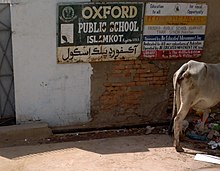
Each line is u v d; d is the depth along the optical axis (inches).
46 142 314.2
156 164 282.8
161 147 310.7
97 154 295.0
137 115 354.3
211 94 309.7
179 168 278.5
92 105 340.5
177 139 303.6
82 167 275.0
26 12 305.7
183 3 341.4
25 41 311.1
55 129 331.9
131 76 343.9
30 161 282.0
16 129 312.7
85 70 330.6
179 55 353.1
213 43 362.9
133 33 333.7
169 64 352.8
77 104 336.5
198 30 354.0
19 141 313.7
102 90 339.6
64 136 324.8
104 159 287.3
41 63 319.0
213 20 357.1
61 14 312.5
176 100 312.3
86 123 342.3
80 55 325.4
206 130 335.6
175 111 319.3
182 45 352.2
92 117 343.6
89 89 335.9
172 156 296.4
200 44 358.3
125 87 344.8
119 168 275.0
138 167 277.3
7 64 322.3
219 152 305.6
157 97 356.2
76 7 314.3
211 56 366.0
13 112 331.9
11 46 319.0
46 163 279.7
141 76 346.6
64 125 337.4
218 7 354.9
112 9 323.0
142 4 329.1
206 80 304.2
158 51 345.4
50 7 309.6
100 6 319.3
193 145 316.2
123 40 332.8
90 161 283.7
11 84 326.3
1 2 307.0
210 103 315.3
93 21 321.4
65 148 304.0
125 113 350.9
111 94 343.0
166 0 336.5
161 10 336.5
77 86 332.5
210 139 325.7
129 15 328.2
